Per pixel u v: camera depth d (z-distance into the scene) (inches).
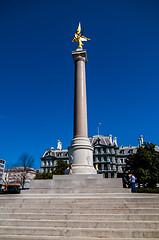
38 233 279.1
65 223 295.9
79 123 726.5
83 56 845.8
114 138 3417.8
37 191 563.2
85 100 769.6
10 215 333.1
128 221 293.6
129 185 1517.0
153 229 273.4
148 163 1450.5
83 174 617.9
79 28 919.7
